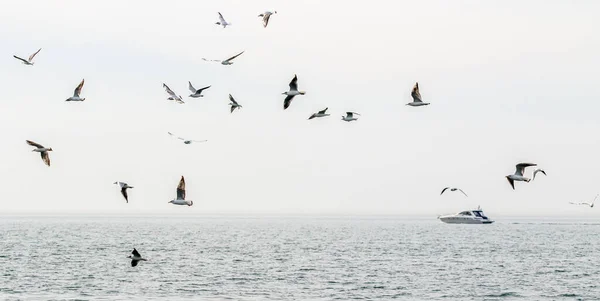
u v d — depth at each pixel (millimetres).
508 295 79625
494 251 136000
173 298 76000
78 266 103188
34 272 95625
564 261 115250
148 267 102688
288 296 77500
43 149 47469
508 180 51906
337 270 100062
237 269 100812
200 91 63406
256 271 98438
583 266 107625
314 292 80062
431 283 87500
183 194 46938
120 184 46469
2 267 101312
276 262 111188
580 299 77625
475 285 86250
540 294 80500
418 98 57281
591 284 87938
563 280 91312
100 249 136375
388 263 110188
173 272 96750
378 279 90562
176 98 62875
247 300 74938
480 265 107875
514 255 126438
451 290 82500
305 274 95312
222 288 82625
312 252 132000
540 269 103062
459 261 113938
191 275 93625
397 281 88875
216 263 109062
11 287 82438
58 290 80562
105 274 93938
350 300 75500
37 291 79750
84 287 82688
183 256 121375
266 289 82125
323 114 62344
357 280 89625
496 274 96625
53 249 135250
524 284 87562
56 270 98062
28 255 120750
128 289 81438
